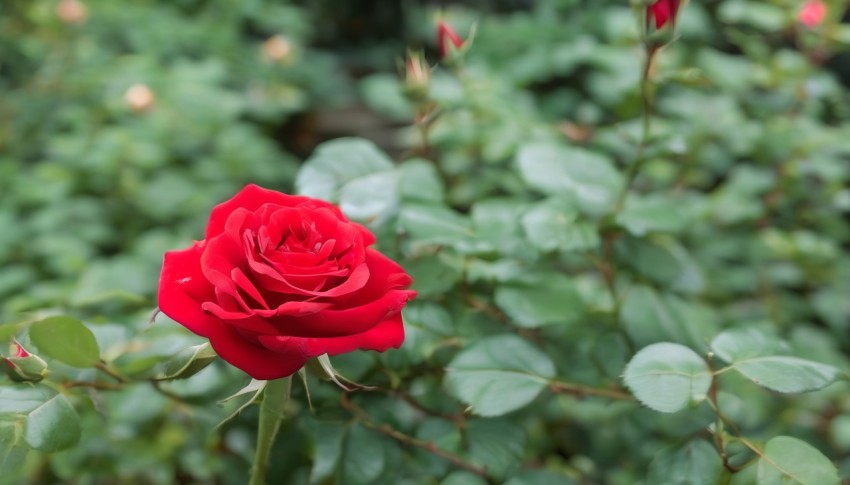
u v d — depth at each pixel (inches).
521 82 47.8
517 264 27.6
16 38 77.7
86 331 23.7
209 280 20.9
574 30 57.0
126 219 53.9
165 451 29.3
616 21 46.0
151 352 25.6
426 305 26.5
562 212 27.4
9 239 45.1
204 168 59.4
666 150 28.2
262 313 20.7
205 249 21.3
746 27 54.3
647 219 27.9
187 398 26.7
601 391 26.0
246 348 21.2
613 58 42.6
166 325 26.9
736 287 36.5
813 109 42.2
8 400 22.9
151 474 29.3
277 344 20.9
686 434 25.7
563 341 27.9
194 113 62.4
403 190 27.9
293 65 89.4
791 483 22.5
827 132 38.7
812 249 37.1
